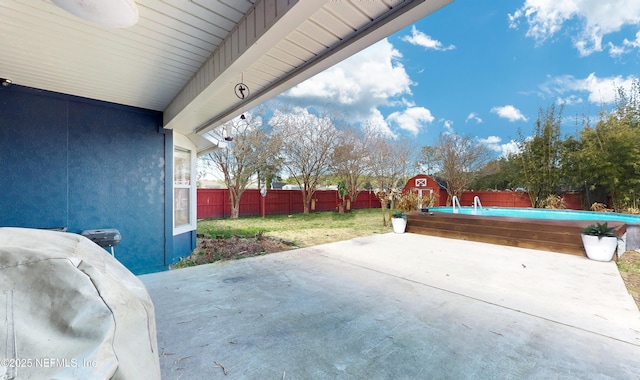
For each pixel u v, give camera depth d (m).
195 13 1.91
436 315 2.61
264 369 1.82
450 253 5.11
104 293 0.76
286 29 1.71
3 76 2.90
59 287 0.71
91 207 3.63
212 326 2.38
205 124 4.36
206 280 3.58
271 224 9.80
